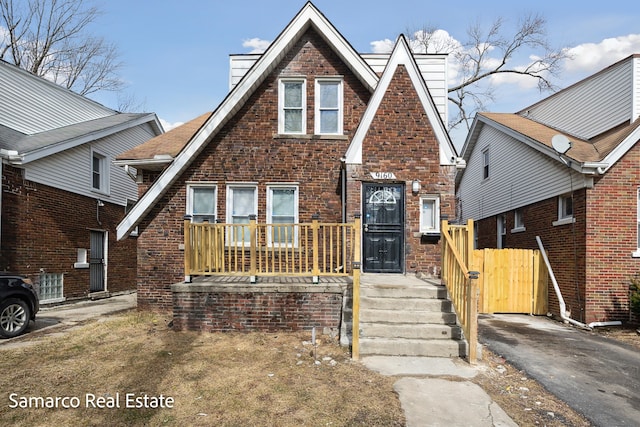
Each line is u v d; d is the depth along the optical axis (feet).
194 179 34.71
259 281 27.14
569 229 36.06
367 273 32.24
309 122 35.19
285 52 35.14
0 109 43.83
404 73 32.96
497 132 54.29
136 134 58.85
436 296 25.07
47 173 41.57
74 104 55.62
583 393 17.98
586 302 33.09
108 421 14.33
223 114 33.88
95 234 50.62
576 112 46.85
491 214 56.29
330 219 34.55
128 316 31.99
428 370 19.35
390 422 14.40
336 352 21.68
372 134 32.55
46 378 18.11
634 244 33.12
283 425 14.14
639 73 38.17
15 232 37.45
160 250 34.47
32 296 27.63
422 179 32.58
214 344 23.11
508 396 17.06
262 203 34.68
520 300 39.73
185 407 15.37
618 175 33.40
